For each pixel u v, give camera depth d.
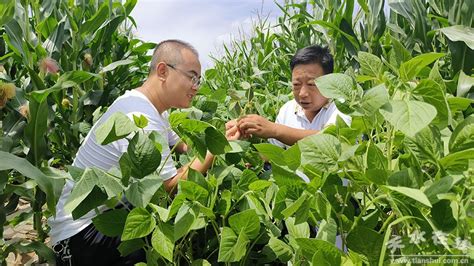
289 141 1.93
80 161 1.78
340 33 3.33
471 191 0.79
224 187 1.58
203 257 1.51
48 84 3.30
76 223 1.73
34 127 2.20
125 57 4.36
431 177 0.97
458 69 2.65
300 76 2.04
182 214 1.18
